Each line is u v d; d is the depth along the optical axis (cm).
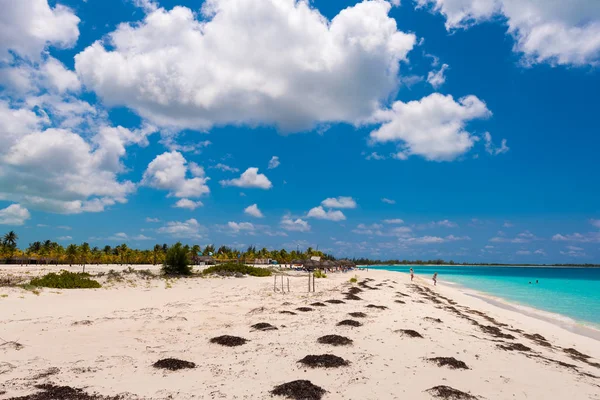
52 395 758
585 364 1384
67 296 2548
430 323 1822
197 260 11744
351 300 2641
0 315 1695
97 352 1125
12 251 11862
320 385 882
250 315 1862
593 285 7744
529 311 3303
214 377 924
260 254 16400
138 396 786
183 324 1595
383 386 886
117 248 14275
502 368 1116
